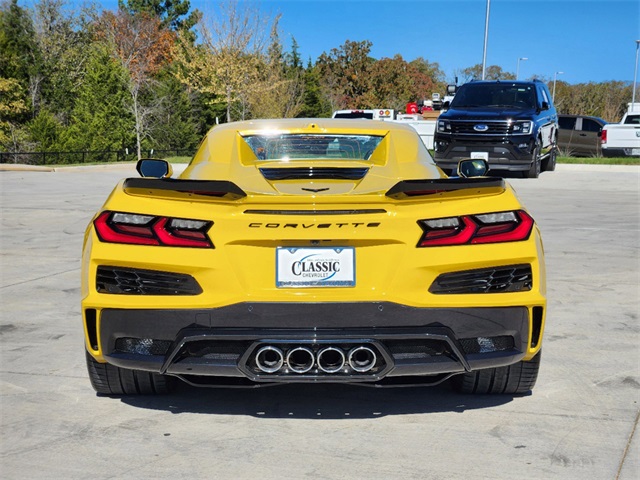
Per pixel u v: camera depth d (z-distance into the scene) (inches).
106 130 1662.2
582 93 2696.9
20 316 216.2
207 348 129.1
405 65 2780.5
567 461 121.3
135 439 130.5
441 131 631.8
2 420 138.6
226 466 119.7
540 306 131.9
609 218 422.9
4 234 375.9
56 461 121.5
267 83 1640.0
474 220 128.0
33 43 1983.3
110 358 131.6
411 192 125.1
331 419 140.3
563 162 826.2
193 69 1658.5
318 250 125.9
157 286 127.5
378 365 128.8
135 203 129.3
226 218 126.0
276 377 127.2
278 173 150.0
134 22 2102.6
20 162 1600.6
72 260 307.3
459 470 118.1
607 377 163.2
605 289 250.5
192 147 1904.5
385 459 122.3
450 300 126.8
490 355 130.6
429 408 145.9
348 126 177.3
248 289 126.0
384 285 126.3
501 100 657.6
